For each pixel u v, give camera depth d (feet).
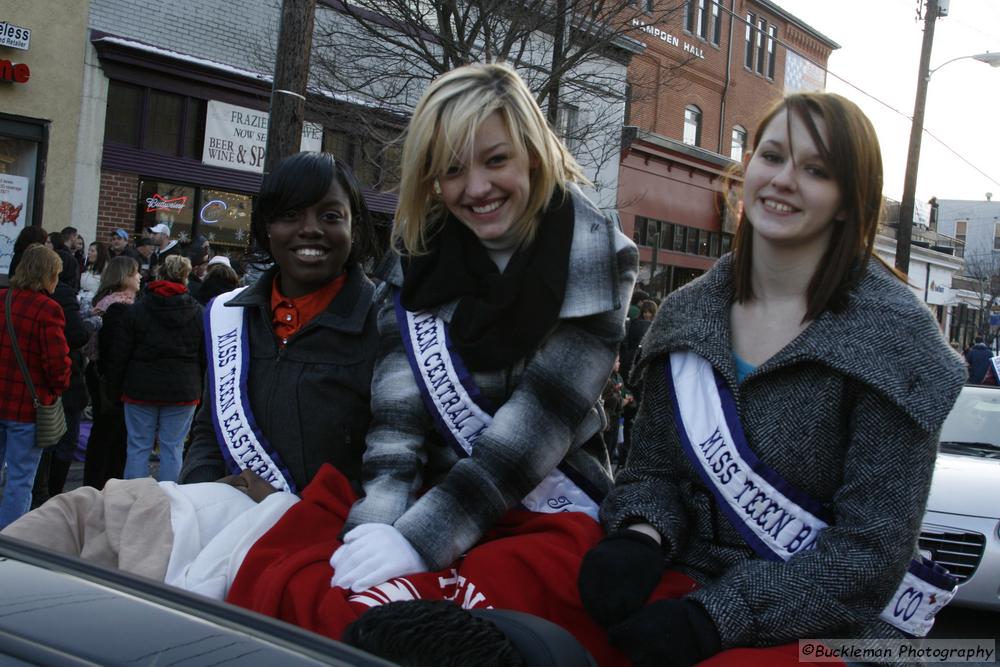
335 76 30.73
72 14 39.04
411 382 7.14
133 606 3.68
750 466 5.91
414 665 3.94
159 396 20.49
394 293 7.50
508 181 6.69
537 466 6.62
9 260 38.29
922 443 5.54
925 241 151.43
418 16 29.76
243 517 7.06
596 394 6.93
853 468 5.61
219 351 8.54
